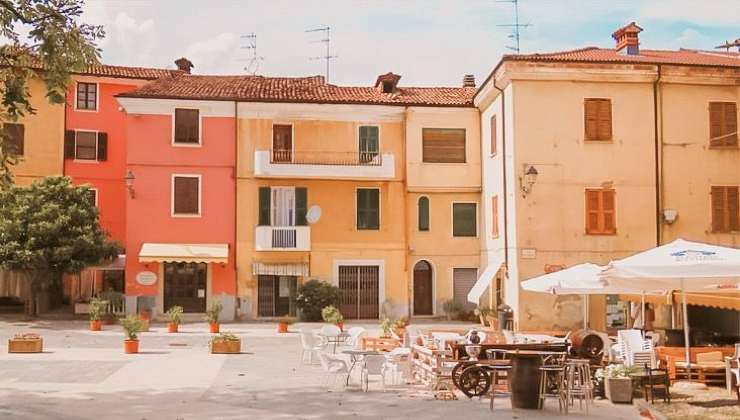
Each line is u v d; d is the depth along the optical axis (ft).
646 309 82.02
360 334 65.10
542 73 94.27
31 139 122.72
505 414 40.91
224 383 51.80
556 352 48.62
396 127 113.39
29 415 39.19
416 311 112.68
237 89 114.62
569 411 42.24
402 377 53.88
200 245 108.88
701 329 73.56
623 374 46.01
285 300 111.04
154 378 53.83
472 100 112.78
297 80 124.06
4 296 119.75
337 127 112.27
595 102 95.35
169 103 109.09
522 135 94.17
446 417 39.83
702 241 96.07
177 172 109.29
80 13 46.60
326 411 41.24
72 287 119.75
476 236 112.98
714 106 97.25
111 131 126.72
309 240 109.40
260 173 108.47
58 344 77.51
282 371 58.65
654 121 96.07
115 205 125.90
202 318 107.55
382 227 112.06
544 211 93.66
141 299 106.93
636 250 94.58
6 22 46.44
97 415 39.40
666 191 95.76
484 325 101.60
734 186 96.94
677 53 109.91
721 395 47.37
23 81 47.34
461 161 112.98
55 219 100.48
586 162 94.84
